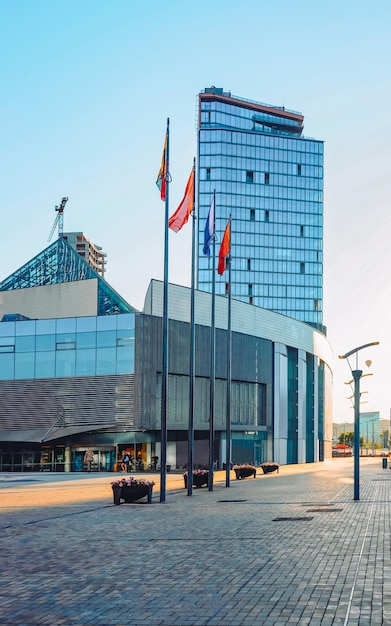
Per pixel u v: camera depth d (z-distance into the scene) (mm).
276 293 197250
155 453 76688
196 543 18750
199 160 198250
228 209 196875
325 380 137625
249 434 96562
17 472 75188
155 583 13656
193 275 39594
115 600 12367
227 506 30594
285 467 93500
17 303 87875
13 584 13922
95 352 76938
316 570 14383
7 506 32719
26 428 77938
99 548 18266
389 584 12844
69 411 76875
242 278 195250
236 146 199750
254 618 10820
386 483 48469
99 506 31781
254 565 15188
